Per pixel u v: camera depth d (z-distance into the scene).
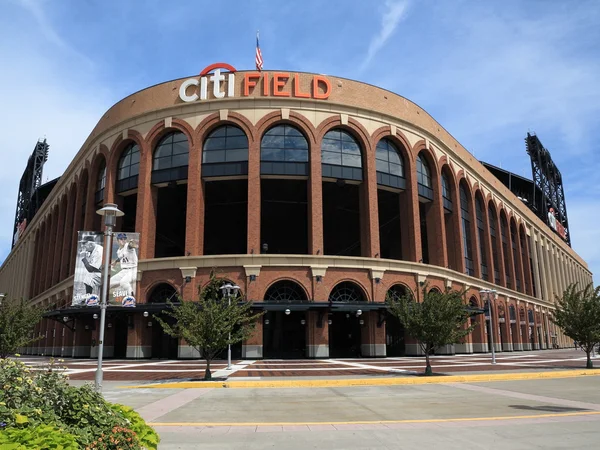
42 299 59.53
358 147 40.47
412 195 41.94
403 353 42.59
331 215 49.62
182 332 20.84
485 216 56.53
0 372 5.00
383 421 10.74
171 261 35.97
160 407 13.11
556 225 96.44
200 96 39.19
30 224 78.50
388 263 37.94
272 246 55.81
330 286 35.78
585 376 23.84
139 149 40.72
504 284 58.75
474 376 21.28
